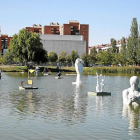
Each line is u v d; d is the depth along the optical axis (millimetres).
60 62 152000
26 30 104125
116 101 25234
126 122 16703
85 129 15062
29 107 21531
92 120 17156
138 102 22797
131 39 121188
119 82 51938
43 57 104688
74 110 20469
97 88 31094
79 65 46500
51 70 96375
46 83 46062
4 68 91438
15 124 15938
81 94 30672
